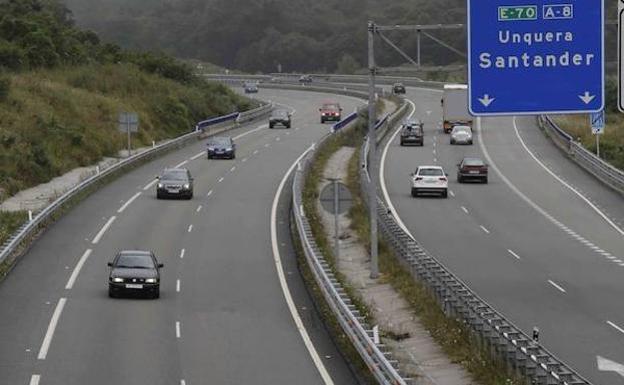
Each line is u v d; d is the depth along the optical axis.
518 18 44.72
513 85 44.91
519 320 51.34
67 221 82.69
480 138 153.38
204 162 126.38
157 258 70.25
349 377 41.19
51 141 120.56
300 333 49.94
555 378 31.34
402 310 54.03
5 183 97.12
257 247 75.06
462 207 95.12
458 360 42.16
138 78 178.25
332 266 64.75
